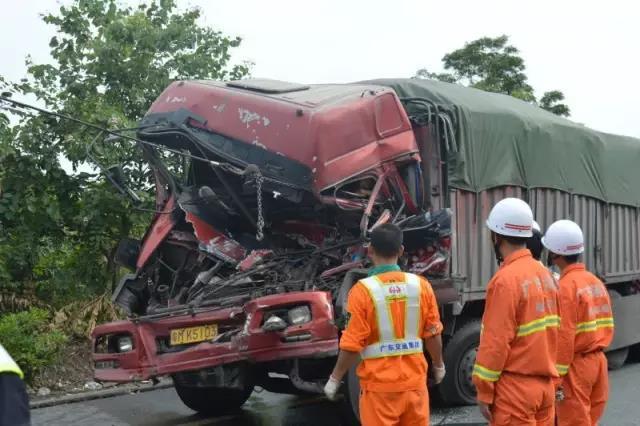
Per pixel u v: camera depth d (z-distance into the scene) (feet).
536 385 12.50
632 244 34.55
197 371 19.16
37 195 29.09
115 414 24.23
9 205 27.94
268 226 22.90
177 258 22.67
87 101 31.12
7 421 7.02
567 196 29.37
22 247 28.55
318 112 19.93
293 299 18.48
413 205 22.33
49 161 29.01
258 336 18.25
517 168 26.45
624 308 32.55
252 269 21.03
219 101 21.54
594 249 31.37
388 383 13.29
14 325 25.85
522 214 13.00
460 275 23.80
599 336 15.75
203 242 21.59
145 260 22.20
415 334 13.67
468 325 24.25
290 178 19.89
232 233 22.65
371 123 21.13
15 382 7.22
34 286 30.71
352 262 20.76
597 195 31.27
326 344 18.29
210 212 22.29
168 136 22.45
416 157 22.06
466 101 24.98
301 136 19.84
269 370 20.51
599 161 31.58
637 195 34.58
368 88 22.30
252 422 23.29
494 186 25.31
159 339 19.40
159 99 22.95
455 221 23.71
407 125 22.09
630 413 23.62
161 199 23.44
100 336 19.85
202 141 21.31
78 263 31.09
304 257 21.58
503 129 25.79
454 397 23.66
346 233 22.00
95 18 33.27
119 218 30.48
